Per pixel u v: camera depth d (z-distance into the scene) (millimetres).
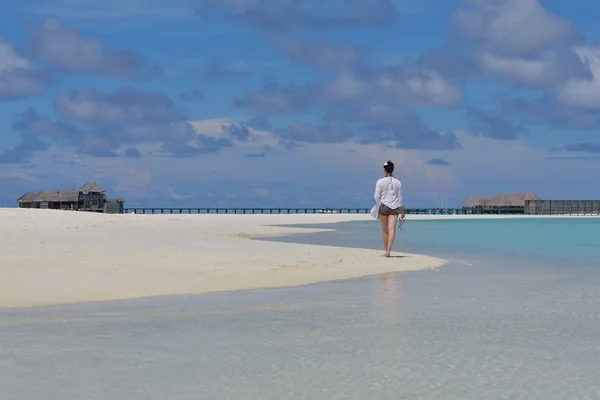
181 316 9453
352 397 5480
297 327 8562
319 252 20562
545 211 108500
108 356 6906
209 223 52500
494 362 6645
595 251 23516
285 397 5477
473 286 13086
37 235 27406
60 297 11336
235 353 7047
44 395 5492
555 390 5664
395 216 19234
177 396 5492
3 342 7598
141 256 17922
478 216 100562
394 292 12172
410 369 6367
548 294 11836
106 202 102875
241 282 13570
